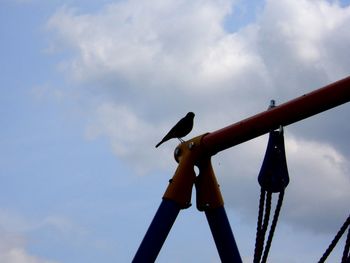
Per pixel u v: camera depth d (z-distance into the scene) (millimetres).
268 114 13094
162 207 13531
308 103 12680
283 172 12367
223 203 13906
